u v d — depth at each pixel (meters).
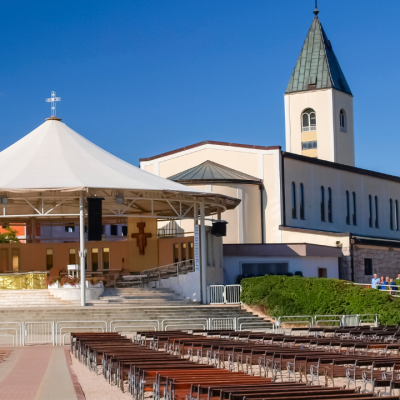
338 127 69.12
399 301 32.66
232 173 49.41
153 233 44.50
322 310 32.81
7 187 32.28
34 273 35.91
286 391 10.38
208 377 12.52
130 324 29.44
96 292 34.75
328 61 69.94
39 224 49.59
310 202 52.78
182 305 34.88
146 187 33.78
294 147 69.75
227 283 40.72
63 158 36.75
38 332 28.72
